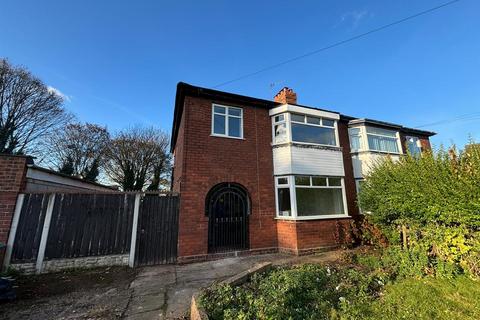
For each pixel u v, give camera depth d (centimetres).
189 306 486
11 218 698
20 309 477
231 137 1030
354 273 610
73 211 764
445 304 439
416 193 630
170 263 827
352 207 1204
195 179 920
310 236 987
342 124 1333
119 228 800
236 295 471
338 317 405
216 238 914
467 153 575
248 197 1003
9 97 2402
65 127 3152
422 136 1678
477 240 525
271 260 856
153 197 864
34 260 701
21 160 739
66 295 551
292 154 1054
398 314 409
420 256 605
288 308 415
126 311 466
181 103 1099
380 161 1094
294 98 1255
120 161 3073
